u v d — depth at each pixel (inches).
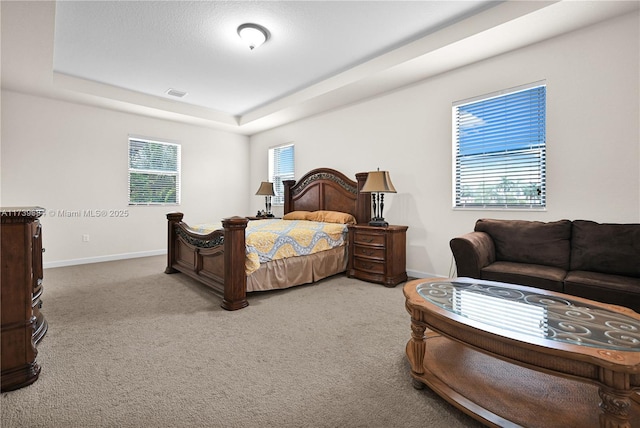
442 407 54.3
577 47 104.1
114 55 133.3
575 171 105.2
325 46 127.1
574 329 48.7
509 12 98.7
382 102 161.6
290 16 106.6
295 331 86.2
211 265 122.0
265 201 238.4
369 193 159.9
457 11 104.7
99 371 65.1
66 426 49.1
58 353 72.7
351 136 177.0
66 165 173.6
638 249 83.7
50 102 167.6
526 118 117.1
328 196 185.2
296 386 60.3
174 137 216.5
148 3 99.0
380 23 111.1
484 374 60.1
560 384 56.9
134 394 57.4
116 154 191.5
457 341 52.6
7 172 156.1
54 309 103.0
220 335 83.4
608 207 99.3
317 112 194.5
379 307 106.3
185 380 62.1
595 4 90.5
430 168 143.3
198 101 194.4
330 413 52.7
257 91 177.5
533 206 115.6
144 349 75.2
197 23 110.3
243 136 256.5
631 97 95.0
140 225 202.7
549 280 85.6
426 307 57.7
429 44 118.4
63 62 139.6
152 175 209.0
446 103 137.3
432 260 143.3
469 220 131.7
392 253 134.5
